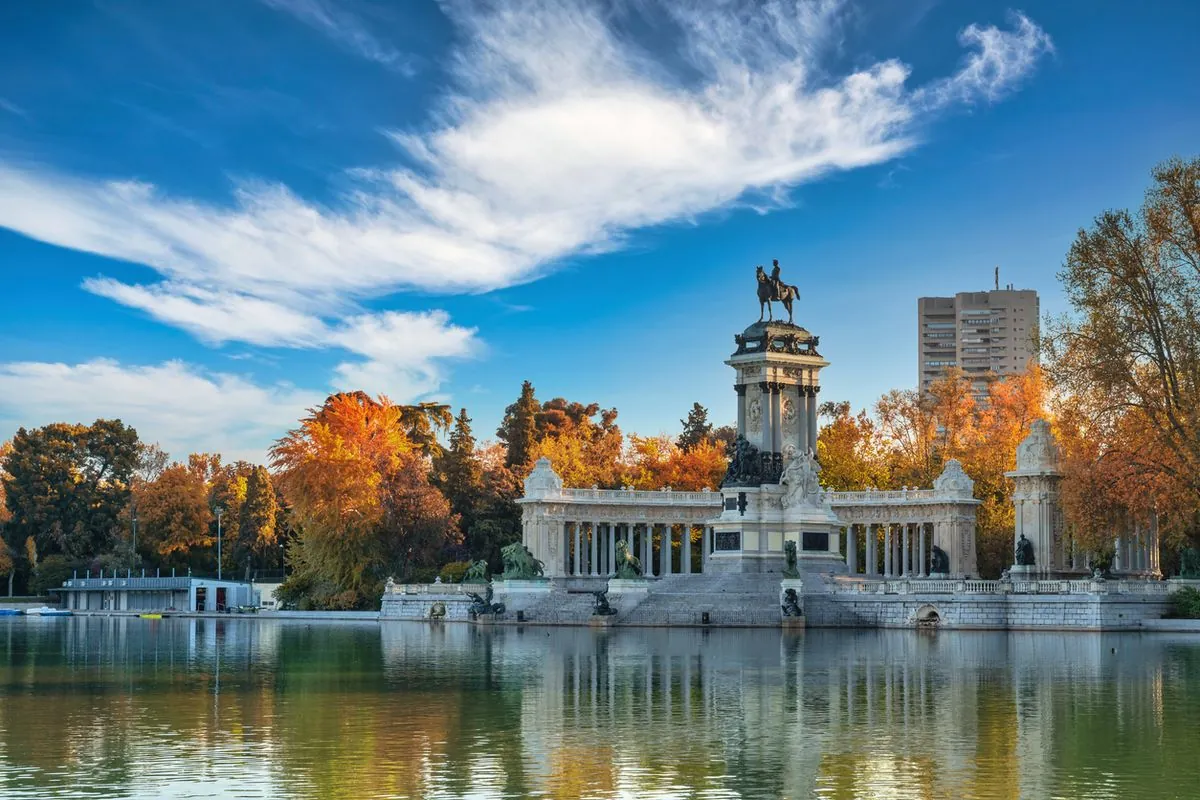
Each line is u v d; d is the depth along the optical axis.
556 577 175.50
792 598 122.75
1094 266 114.44
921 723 54.19
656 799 40.69
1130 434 112.69
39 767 45.69
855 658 84.38
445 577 177.25
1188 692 63.84
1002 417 197.00
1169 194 112.44
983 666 77.81
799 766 45.38
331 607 178.12
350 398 185.88
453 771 44.81
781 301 155.75
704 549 166.38
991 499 179.12
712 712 57.78
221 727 54.50
